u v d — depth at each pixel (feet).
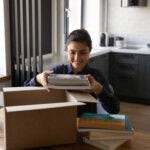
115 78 15.16
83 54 4.97
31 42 8.86
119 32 16.07
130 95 15.01
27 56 8.89
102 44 15.60
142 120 12.34
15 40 8.95
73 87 4.28
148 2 15.07
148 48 14.82
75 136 4.07
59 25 12.13
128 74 14.75
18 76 9.09
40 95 4.47
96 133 4.07
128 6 14.90
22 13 8.59
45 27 11.60
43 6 11.25
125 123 4.29
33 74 8.92
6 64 9.05
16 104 4.34
